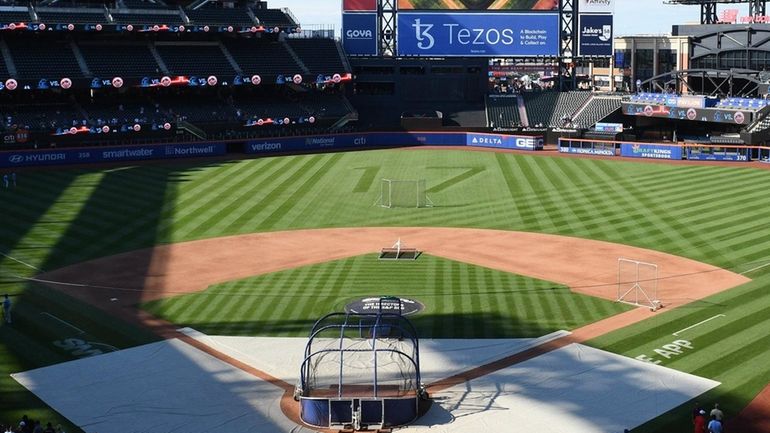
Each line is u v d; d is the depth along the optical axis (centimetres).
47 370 3644
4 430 3009
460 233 6288
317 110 11875
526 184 8306
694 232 6106
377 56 12344
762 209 6812
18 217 6756
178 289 4875
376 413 3136
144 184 8350
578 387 3416
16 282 4988
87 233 6269
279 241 6078
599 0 12094
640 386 3403
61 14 10700
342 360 3394
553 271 5181
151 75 10938
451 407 3262
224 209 7175
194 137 10975
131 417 3198
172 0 12375
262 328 4175
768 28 13912
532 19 12131
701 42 14850
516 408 3241
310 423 3153
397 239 6116
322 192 7994
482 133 11606
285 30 12062
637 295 4644
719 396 3281
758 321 4138
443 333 4062
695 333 3997
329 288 4862
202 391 3438
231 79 11188
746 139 10019
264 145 10919
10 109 10219
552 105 12250
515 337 4000
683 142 10894
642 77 15838
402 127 11912
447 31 12144
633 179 8444
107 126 10200
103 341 4006
